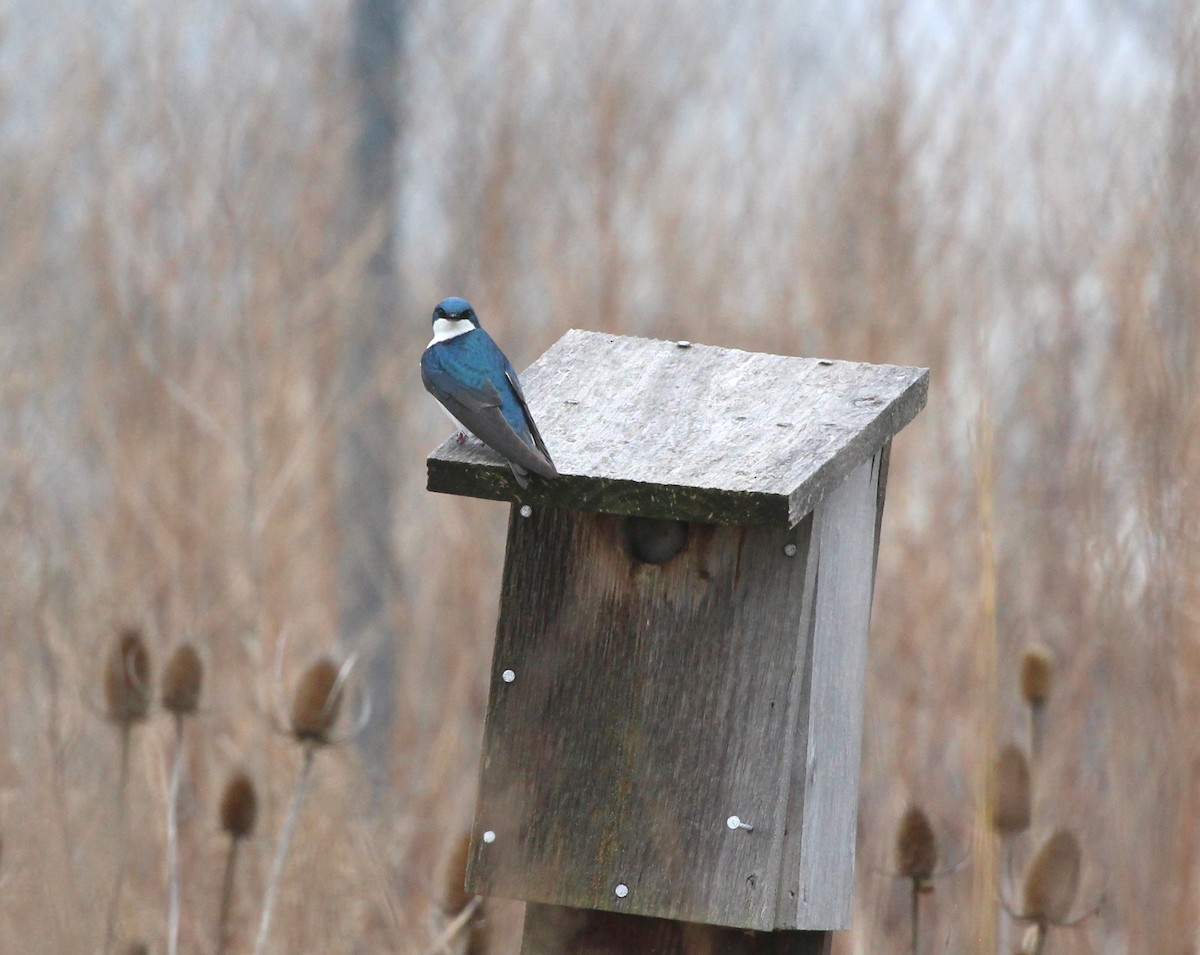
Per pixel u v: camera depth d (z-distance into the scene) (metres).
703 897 6.12
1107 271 12.95
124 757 8.13
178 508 13.55
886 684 12.05
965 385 12.21
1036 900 7.17
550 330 15.56
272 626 12.56
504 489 6.11
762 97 16.58
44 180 16.83
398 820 11.75
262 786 9.60
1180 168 12.34
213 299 15.00
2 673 9.87
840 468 6.22
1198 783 9.48
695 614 6.28
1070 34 15.46
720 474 6.00
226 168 14.20
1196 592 10.16
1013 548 12.64
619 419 6.63
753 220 16.05
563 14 17.31
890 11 15.91
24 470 13.29
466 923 7.51
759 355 7.16
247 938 9.21
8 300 16.08
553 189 16.73
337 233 17.19
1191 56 12.81
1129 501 11.07
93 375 15.19
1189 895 9.17
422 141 17.75
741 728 6.19
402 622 14.39
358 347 16.56
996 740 6.32
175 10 16.94
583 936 6.34
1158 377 10.95
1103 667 10.67
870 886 9.12
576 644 6.34
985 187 15.13
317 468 14.80
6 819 7.86
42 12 18.47
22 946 7.14
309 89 17.69
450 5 17.70
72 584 12.20
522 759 6.32
